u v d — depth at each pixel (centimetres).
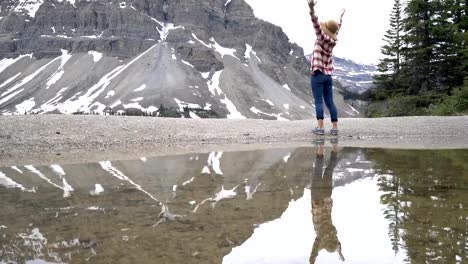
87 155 765
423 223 249
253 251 204
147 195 368
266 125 1272
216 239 225
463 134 1113
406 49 3756
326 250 203
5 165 634
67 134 1038
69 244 219
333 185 399
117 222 267
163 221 269
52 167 599
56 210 308
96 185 430
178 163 626
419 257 189
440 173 468
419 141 974
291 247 209
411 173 470
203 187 407
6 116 1262
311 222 258
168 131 1132
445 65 3456
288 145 923
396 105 3253
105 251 207
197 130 1162
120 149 874
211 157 708
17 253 205
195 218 275
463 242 210
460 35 3156
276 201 328
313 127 1230
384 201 318
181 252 204
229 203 324
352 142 969
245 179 455
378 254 195
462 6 3281
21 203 338
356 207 298
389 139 1040
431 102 3153
